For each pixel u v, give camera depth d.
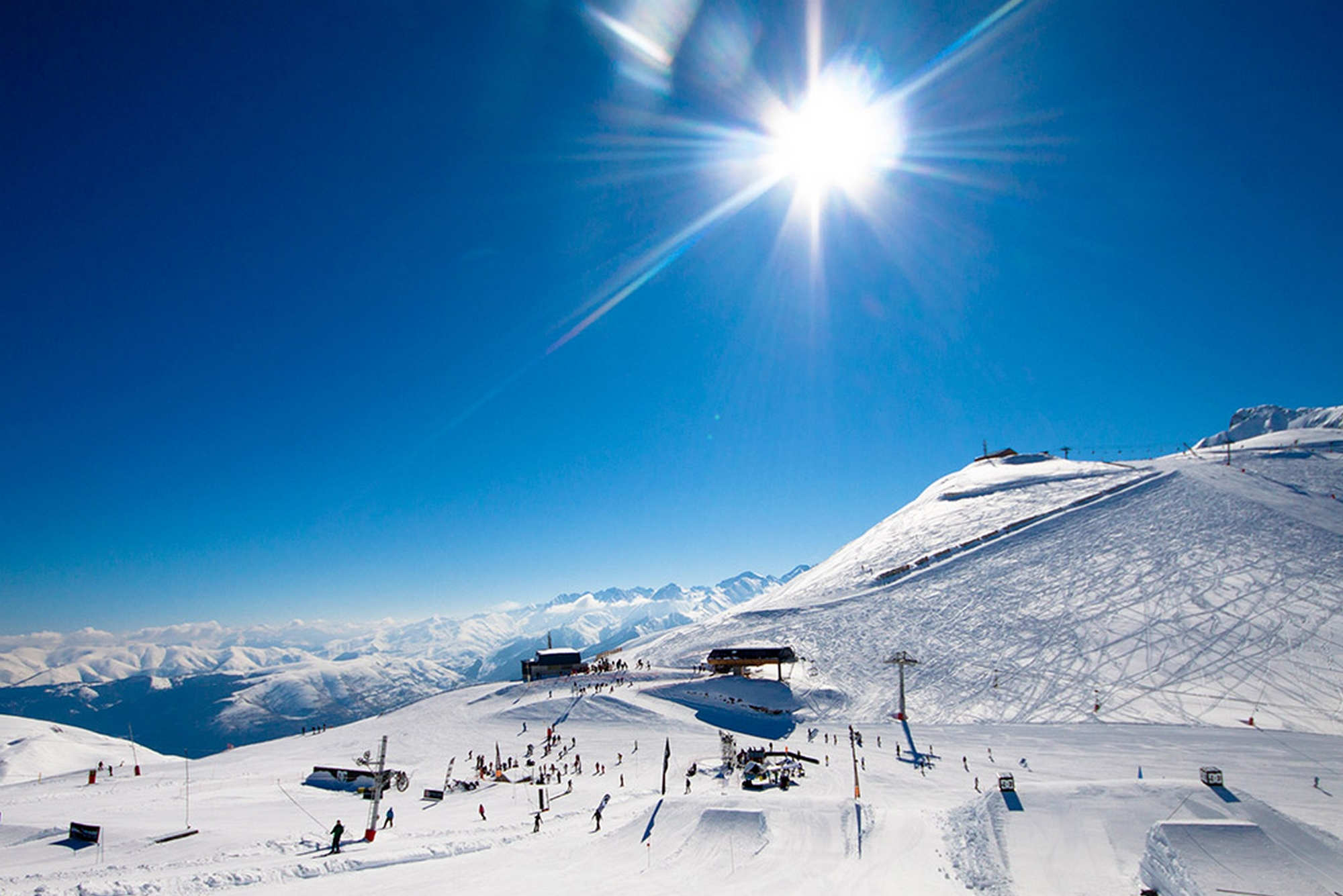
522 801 45.81
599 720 74.75
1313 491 110.31
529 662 106.69
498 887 24.47
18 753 99.94
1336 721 55.59
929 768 50.25
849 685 83.50
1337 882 21.83
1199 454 150.62
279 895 22.75
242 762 69.75
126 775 66.00
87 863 28.52
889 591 113.06
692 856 28.16
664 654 113.81
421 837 33.03
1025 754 53.19
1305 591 78.88
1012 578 103.69
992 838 27.25
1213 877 21.94
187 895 22.58
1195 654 71.31
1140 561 97.12
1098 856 25.30
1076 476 149.88
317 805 44.28
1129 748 52.81
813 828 30.59
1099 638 79.62
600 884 25.03
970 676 78.56
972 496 155.12
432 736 75.38
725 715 74.88
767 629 110.44
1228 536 97.69
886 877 25.61
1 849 31.22
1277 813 25.84
